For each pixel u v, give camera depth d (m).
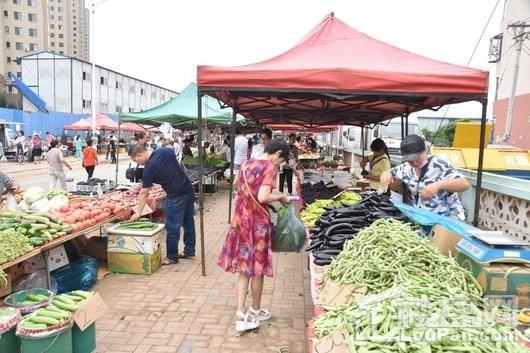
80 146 32.94
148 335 4.07
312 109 8.90
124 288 5.29
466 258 2.80
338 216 4.09
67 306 3.30
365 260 2.84
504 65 20.72
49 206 5.71
